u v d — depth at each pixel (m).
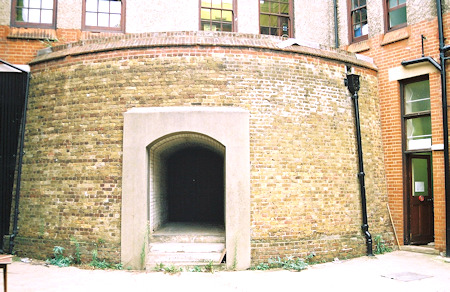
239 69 7.52
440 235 8.30
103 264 7.06
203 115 7.20
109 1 9.57
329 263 7.54
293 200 7.49
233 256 7.01
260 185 7.30
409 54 9.06
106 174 7.31
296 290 5.79
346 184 8.20
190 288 5.85
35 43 8.87
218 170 10.95
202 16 10.02
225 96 7.42
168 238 7.56
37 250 7.66
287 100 7.70
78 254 7.25
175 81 7.40
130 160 7.19
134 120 7.23
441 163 8.38
